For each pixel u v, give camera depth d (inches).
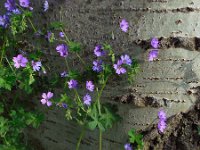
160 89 30.3
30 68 31.7
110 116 30.8
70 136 33.0
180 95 30.4
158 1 28.8
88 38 30.4
